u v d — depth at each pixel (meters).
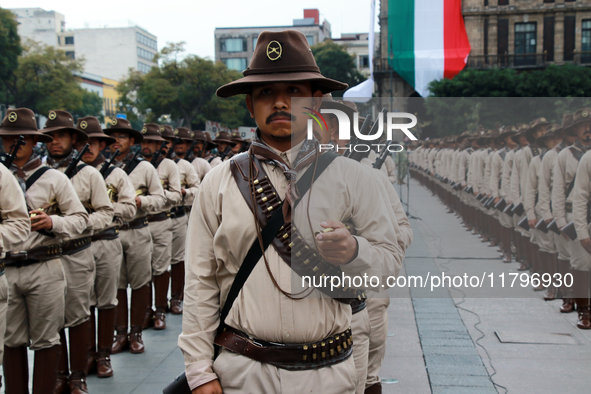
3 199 3.13
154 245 5.89
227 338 1.96
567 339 4.43
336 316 1.94
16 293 3.47
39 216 3.38
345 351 1.98
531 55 40.72
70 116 4.25
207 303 2.01
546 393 3.49
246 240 1.93
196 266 2.03
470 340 4.43
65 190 3.69
